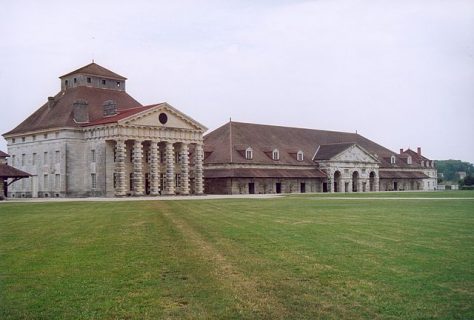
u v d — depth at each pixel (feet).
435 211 112.68
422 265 49.11
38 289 42.52
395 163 403.95
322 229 77.05
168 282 43.98
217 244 62.69
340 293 40.06
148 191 272.51
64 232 78.89
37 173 278.87
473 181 467.93
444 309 36.09
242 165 297.53
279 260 52.11
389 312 35.60
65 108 274.98
